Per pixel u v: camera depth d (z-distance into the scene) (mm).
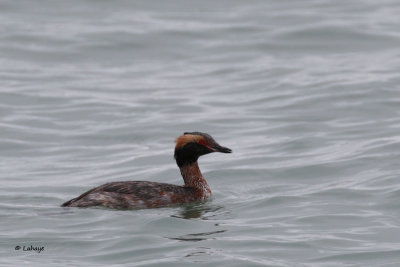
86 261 12391
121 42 32344
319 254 12570
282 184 17109
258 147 20188
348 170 17734
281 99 24672
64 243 13125
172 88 26781
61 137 21844
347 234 13484
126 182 15727
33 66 29625
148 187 15609
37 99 25391
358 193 15906
